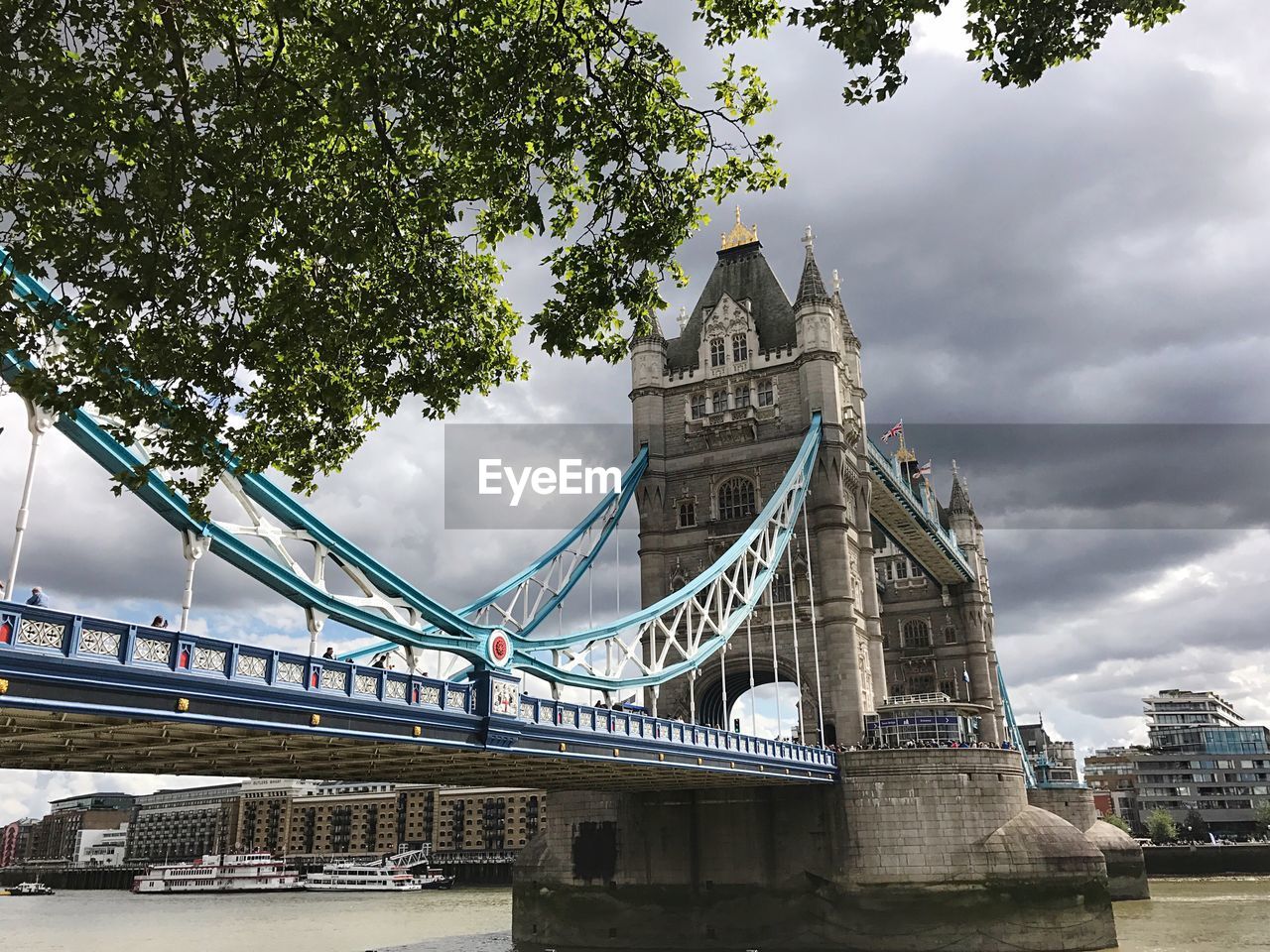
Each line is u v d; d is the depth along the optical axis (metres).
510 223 19.86
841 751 56.53
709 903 56.72
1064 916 52.47
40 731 22.94
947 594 113.25
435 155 20.27
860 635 71.44
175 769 31.34
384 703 26.81
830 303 76.50
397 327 19.48
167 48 15.81
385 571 28.91
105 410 16.91
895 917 53.41
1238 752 150.75
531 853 62.56
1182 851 113.38
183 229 17.03
